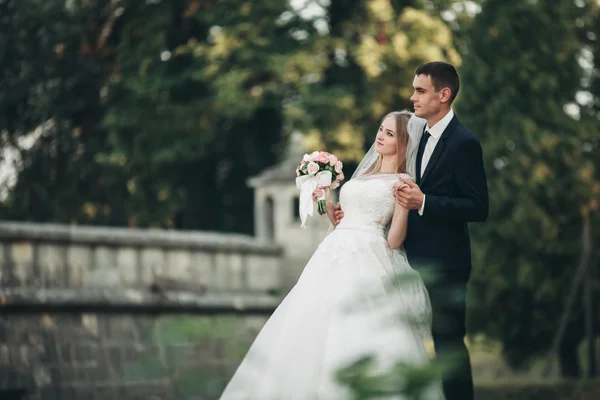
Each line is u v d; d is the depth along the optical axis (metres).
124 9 27.77
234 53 26.84
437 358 2.79
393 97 26.42
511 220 24.72
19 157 27.92
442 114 6.70
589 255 24.69
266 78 27.47
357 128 25.73
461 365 2.83
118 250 19.22
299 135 27.42
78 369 17.86
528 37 25.75
